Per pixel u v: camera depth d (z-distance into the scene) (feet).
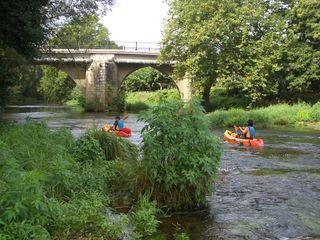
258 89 125.08
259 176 37.93
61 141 39.60
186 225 23.45
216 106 140.56
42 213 17.71
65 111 164.76
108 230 20.12
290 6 126.62
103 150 36.50
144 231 21.74
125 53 168.66
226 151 55.83
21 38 58.18
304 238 21.89
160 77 215.72
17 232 15.90
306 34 117.19
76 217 19.88
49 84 249.34
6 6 53.21
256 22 122.83
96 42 173.58
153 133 25.86
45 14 76.23
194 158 25.20
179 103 26.84
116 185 29.58
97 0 90.33
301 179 36.73
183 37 127.24
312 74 113.09
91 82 165.78
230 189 32.35
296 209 27.14
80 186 26.78
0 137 35.55
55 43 96.37
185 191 25.89
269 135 77.87
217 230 22.77
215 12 121.60
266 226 23.67
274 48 120.78
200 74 126.31
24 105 226.17
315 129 89.35
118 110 167.53
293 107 108.88
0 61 61.36
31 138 37.88
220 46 122.31
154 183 26.00
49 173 24.98
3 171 22.30
